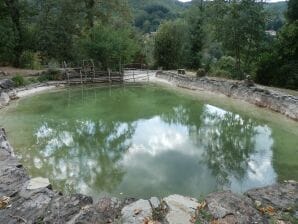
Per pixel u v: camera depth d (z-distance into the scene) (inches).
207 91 716.7
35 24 973.8
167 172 299.9
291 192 201.0
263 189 206.2
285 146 362.9
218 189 264.1
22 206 186.9
